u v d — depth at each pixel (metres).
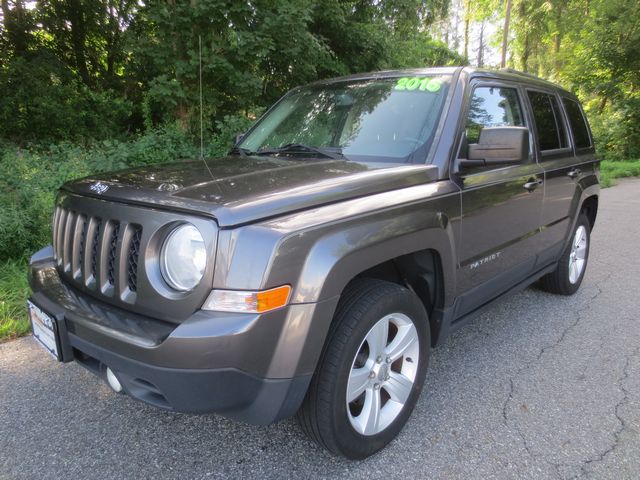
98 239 2.20
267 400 1.95
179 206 1.96
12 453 2.41
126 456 2.40
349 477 2.29
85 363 2.32
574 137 4.53
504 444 2.53
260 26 8.48
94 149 7.92
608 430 2.66
